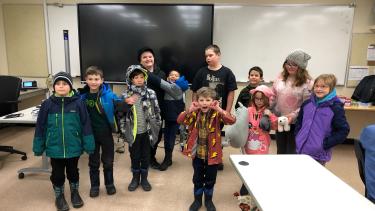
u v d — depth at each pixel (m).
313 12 3.94
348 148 4.01
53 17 4.34
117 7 3.97
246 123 2.17
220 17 4.09
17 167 3.05
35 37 4.44
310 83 2.27
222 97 2.70
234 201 2.42
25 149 3.61
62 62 4.46
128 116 2.40
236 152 3.66
